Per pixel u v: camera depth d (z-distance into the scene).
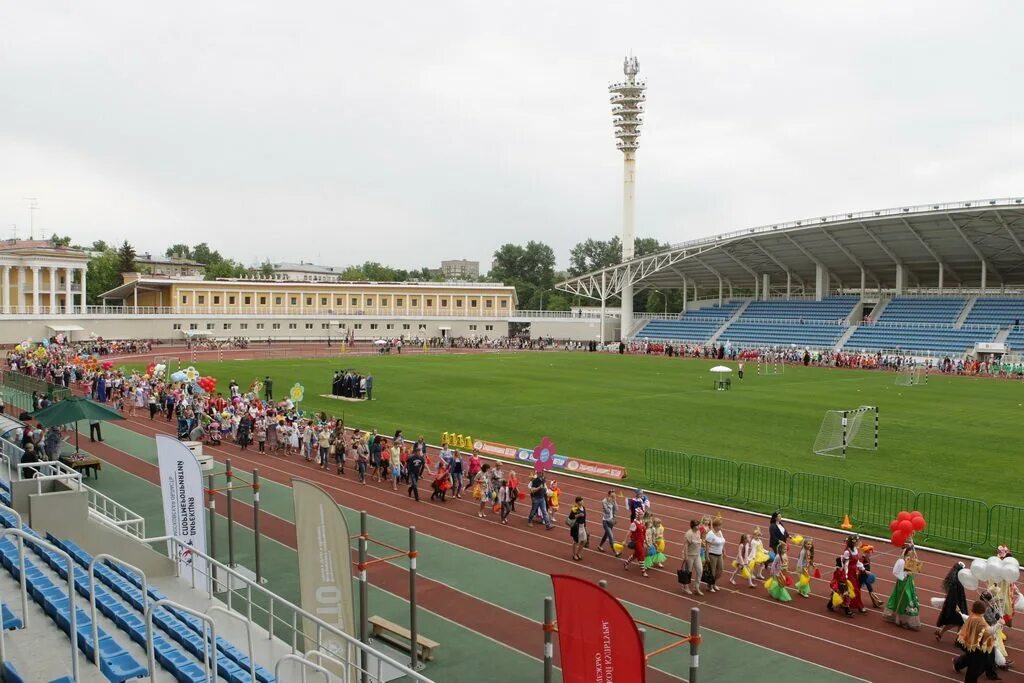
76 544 16.95
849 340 97.75
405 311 127.88
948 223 80.50
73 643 10.09
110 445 35.50
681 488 29.36
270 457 34.06
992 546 22.95
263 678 12.95
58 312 103.50
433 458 34.19
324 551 14.52
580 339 131.00
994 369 77.25
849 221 84.31
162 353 94.12
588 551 22.31
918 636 16.81
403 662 15.38
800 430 41.75
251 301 119.62
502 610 17.92
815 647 16.22
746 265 113.00
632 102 117.31
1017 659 15.71
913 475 31.41
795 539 19.30
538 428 41.94
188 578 18.39
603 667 11.36
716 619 17.64
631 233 119.62
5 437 27.17
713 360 91.81
